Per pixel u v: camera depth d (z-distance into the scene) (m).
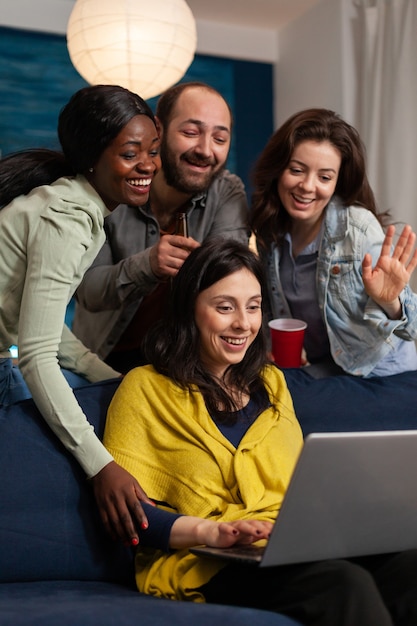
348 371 2.10
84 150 1.59
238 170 4.42
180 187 2.17
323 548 1.33
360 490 1.29
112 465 1.50
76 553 1.58
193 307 1.66
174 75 2.50
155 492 1.58
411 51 3.53
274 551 1.28
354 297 2.09
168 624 1.24
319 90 4.08
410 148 3.57
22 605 1.34
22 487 1.56
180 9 2.41
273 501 1.58
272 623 1.27
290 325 2.14
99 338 2.31
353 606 1.24
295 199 2.07
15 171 1.67
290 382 1.95
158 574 1.47
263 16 4.23
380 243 2.08
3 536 1.54
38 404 1.51
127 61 2.39
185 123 2.11
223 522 1.42
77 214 1.52
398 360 2.15
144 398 1.64
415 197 3.57
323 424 1.88
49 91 3.93
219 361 1.67
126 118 1.57
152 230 2.24
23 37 3.87
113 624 1.23
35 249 1.49
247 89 4.41
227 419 1.64
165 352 1.68
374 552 1.39
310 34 4.12
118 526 1.47
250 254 1.67
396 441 1.26
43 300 1.48
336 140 2.04
